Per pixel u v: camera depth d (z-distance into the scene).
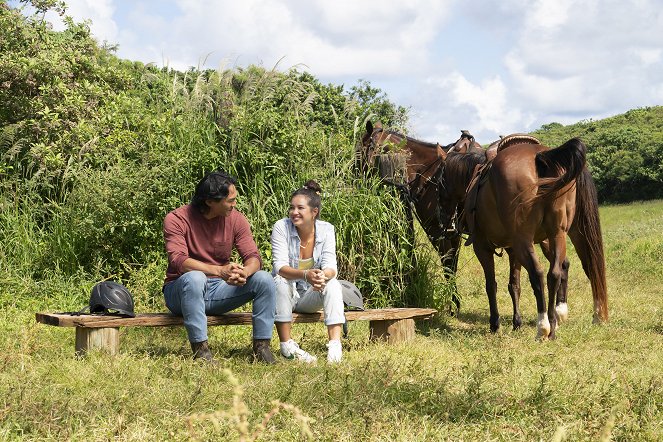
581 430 3.82
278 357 5.92
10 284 8.12
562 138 59.84
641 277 14.01
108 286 5.77
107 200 8.62
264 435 3.64
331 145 9.49
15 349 5.54
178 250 5.71
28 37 10.77
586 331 7.52
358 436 3.70
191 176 9.18
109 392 4.39
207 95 9.81
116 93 11.43
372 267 8.73
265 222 8.66
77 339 5.62
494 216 7.41
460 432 3.85
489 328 8.20
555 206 6.94
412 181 9.49
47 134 9.62
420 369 5.30
